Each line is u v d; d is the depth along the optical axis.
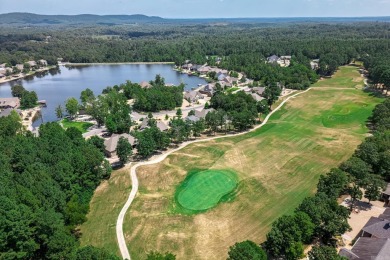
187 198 100.75
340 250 68.56
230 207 95.44
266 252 74.50
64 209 86.44
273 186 105.31
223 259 74.81
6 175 92.12
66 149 112.19
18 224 68.62
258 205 95.69
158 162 124.00
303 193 100.50
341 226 74.00
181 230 86.12
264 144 138.75
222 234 83.94
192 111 179.62
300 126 158.88
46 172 95.81
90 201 101.88
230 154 129.62
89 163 106.31
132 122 172.12
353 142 135.25
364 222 83.81
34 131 168.50
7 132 147.25
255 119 170.50
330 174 91.94
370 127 152.88
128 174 115.81
